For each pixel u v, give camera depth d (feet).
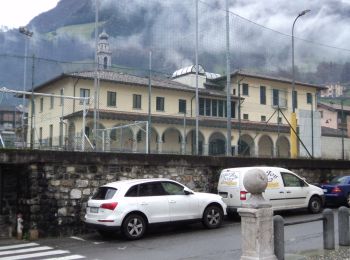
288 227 47.14
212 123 161.38
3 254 37.65
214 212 48.32
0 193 46.37
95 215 42.42
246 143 167.22
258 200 26.91
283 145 175.32
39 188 45.65
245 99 181.98
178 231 46.98
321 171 72.08
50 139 81.51
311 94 203.62
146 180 44.57
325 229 33.30
